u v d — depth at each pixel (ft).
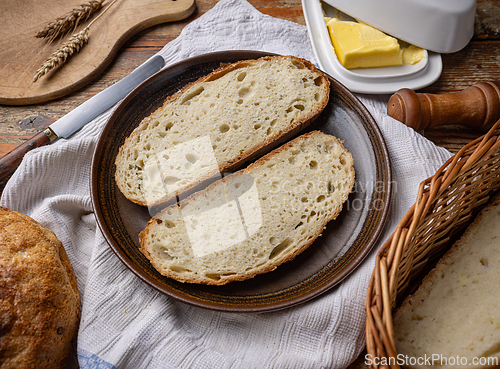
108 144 1.61
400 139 1.65
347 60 1.75
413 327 1.40
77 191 1.68
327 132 1.68
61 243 1.51
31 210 1.65
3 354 1.28
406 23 1.74
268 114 1.65
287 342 1.45
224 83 1.68
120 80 1.78
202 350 1.44
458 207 1.44
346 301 1.44
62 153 1.64
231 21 1.90
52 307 1.34
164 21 1.97
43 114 1.81
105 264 1.50
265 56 1.70
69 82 1.83
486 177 1.44
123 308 1.47
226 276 1.49
